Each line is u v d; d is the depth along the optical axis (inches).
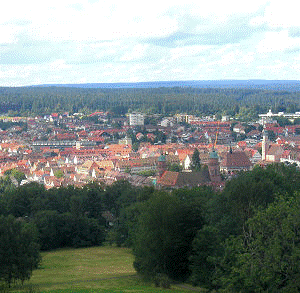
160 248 6702.8
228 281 4889.3
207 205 7066.9
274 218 4955.7
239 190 6860.2
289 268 4559.5
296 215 4827.8
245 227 6117.1
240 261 4697.3
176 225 6668.3
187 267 6712.6
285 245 4726.9
